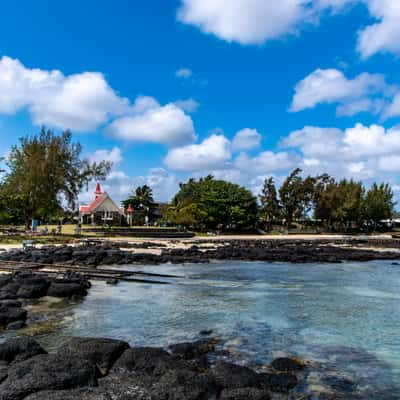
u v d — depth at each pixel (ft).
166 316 36.35
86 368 19.63
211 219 208.03
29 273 52.90
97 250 89.10
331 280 61.21
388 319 36.58
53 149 137.08
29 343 22.75
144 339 29.30
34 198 135.54
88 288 49.06
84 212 236.63
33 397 16.72
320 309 40.42
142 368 21.38
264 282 58.08
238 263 83.87
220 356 25.84
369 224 285.23
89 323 33.27
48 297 42.75
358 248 132.57
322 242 153.07
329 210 247.50
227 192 229.45
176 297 45.32
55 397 16.72
